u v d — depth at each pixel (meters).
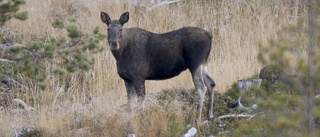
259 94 28.64
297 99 26.02
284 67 26.28
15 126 36.12
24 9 53.19
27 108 40.47
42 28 51.62
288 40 26.62
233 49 48.25
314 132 25.61
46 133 35.22
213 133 34.94
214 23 55.00
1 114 38.22
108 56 45.50
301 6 55.72
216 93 39.28
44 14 53.12
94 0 55.41
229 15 55.22
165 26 54.00
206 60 36.94
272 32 52.03
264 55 27.23
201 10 55.88
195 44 36.66
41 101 41.91
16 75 44.06
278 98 26.41
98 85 43.97
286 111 26.16
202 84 36.50
